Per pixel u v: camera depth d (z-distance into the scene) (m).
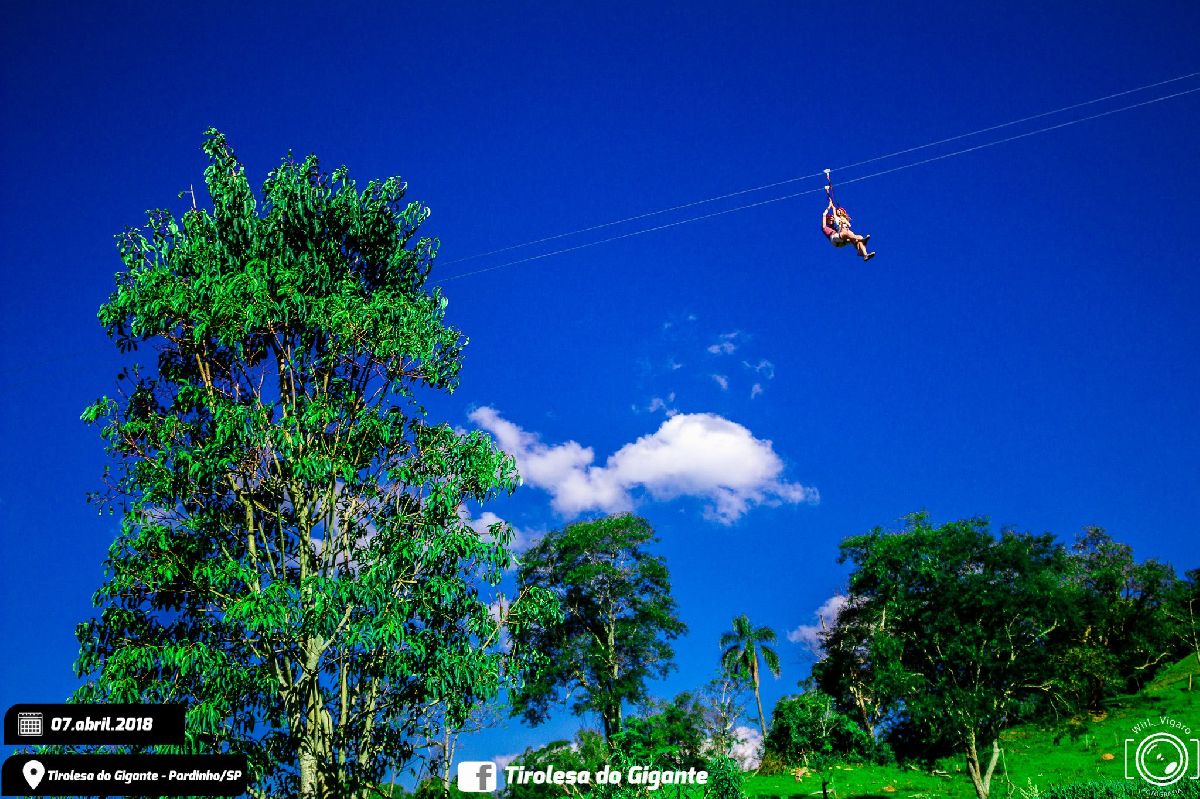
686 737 44.66
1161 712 54.78
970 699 37.50
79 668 15.87
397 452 18.97
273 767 16.61
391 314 18.56
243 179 19.12
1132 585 65.00
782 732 54.53
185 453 16.58
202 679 16.09
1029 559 39.72
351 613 16.84
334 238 20.00
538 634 49.00
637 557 52.91
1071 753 49.75
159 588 16.69
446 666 17.08
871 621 43.91
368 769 17.45
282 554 17.86
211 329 17.39
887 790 47.78
